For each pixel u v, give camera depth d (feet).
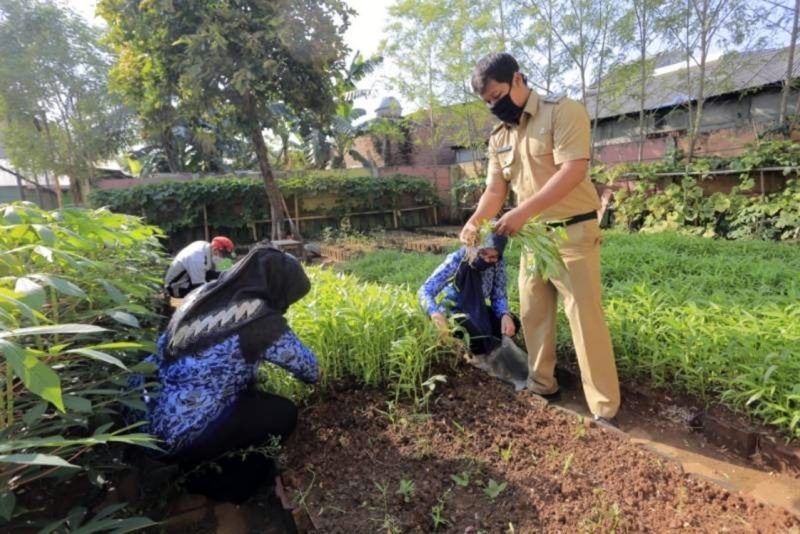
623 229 26.68
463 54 33.53
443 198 40.70
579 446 6.31
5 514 4.01
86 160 46.78
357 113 55.77
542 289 7.98
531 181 7.63
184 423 5.87
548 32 30.19
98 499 6.04
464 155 56.59
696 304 10.05
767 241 19.56
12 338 4.29
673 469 5.74
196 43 23.35
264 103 27.04
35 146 43.80
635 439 7.01
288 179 34.14
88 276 5.79
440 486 5.54
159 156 57.31
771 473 6.12
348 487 5.62
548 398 8.31
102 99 44.73
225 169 57.47
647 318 8.92
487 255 8.13
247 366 6.04
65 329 3.50
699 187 24.04
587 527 4.71
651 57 28.58
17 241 5.18
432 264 16.75
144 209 29.91
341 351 8.35
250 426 6.14
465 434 6.63
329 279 11.27
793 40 23.63
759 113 30.45
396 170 40.40
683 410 7.45
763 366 6.91
